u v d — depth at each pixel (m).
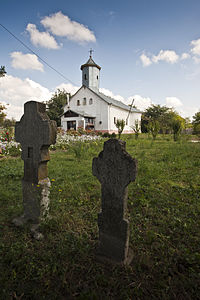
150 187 3.92
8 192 3.65
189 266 1.86
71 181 4.45
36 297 1.52
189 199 3.34
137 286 1.62
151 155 7.88
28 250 2.06
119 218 1.88
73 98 32.88
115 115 31.70
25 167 2.71
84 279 1.73
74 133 17.55
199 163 5.76
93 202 3.33
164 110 42.69
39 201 2.57
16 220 2.70
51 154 8.68
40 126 2.46
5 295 1.51
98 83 32.88
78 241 2.19
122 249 1.90
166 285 1.61
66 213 2.84
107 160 1.90
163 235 2.37
